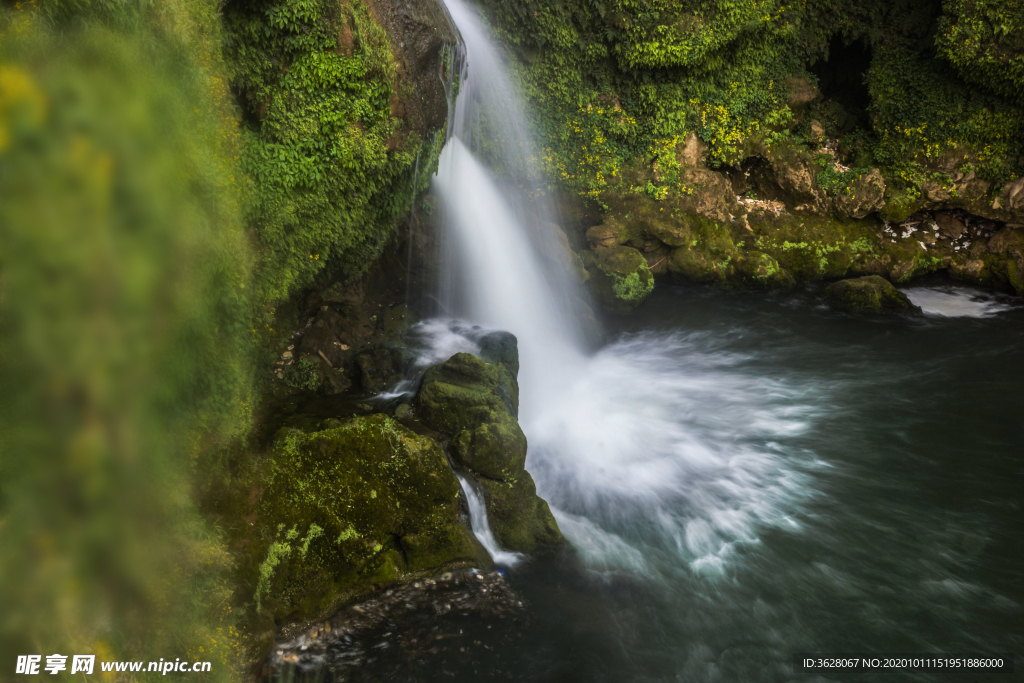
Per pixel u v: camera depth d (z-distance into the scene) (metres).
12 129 3.52
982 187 13.19
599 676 5.24
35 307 3.51
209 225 4.70
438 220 9.52
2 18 3.69
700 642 5.67
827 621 5.96
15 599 3.24
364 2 6.73
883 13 13.34
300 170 6.54
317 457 5.91
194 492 4.64
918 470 8.32
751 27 12.84
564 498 7.70
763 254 13.34
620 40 12.60
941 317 12.60
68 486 3.55
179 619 4.16
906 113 13.52
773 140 13.99
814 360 11.33
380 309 8.83
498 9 11.59
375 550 5.70
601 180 13.39
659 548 6.90
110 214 3.85
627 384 10.65
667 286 13.80
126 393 3.85
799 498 7.79
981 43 12.18
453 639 5.48
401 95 7.21
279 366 7.46
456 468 6.59
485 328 8.93
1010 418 9.42
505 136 11.95
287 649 5.21
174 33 4.83
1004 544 6.98
